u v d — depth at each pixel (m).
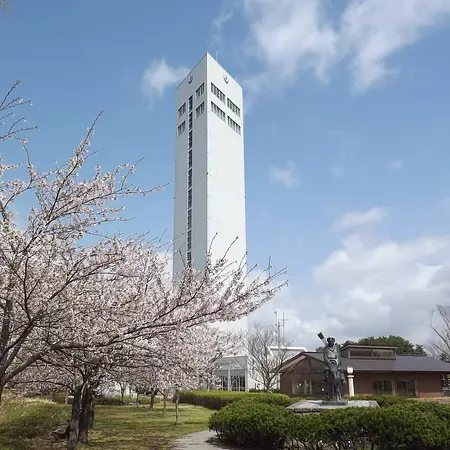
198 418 19.97
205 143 48.19
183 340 8.44
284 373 32.75
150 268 8.27
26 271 5.87
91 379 9.88
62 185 6.24
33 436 12.23
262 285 7.47
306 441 9.60
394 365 31.33
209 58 51.44
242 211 49.31
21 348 7.04
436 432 8.30
